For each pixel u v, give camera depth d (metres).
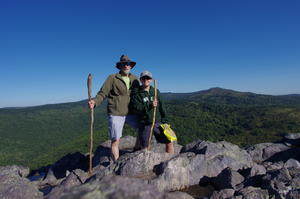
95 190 2.91
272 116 175.25
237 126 156.75
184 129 135.12
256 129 147.62
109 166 6.95
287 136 14.19
